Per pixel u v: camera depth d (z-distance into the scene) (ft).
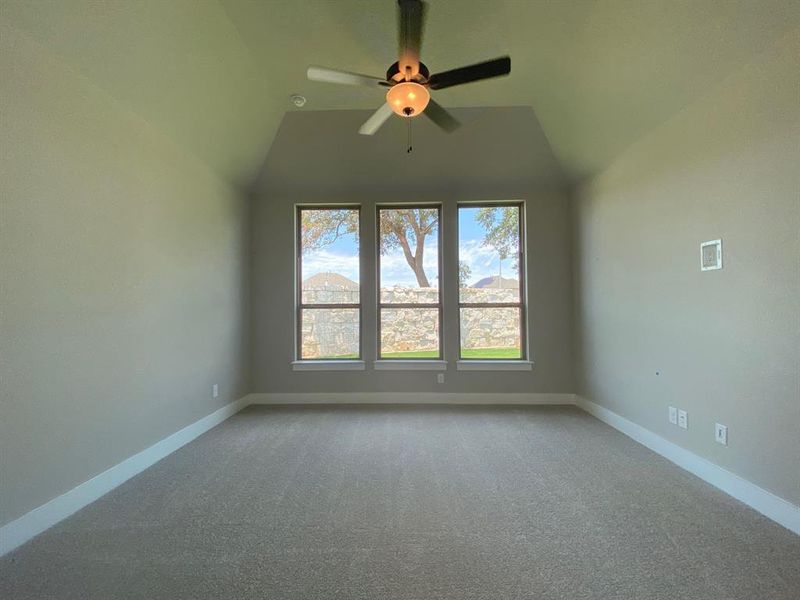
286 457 8.97
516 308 14.19
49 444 6.18
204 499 6.98
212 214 11.49
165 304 9.25
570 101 10.31
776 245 6.03
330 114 11.87
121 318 7.81
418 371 13.99
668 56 7.30
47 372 6.17
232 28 8.38
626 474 7.90
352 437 10.32
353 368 14.05
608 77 8.77
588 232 12.44
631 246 10.03
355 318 14.43
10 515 5.56
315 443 9.88
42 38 5.98
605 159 11.04
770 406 6.17
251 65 9.57
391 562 5.20
